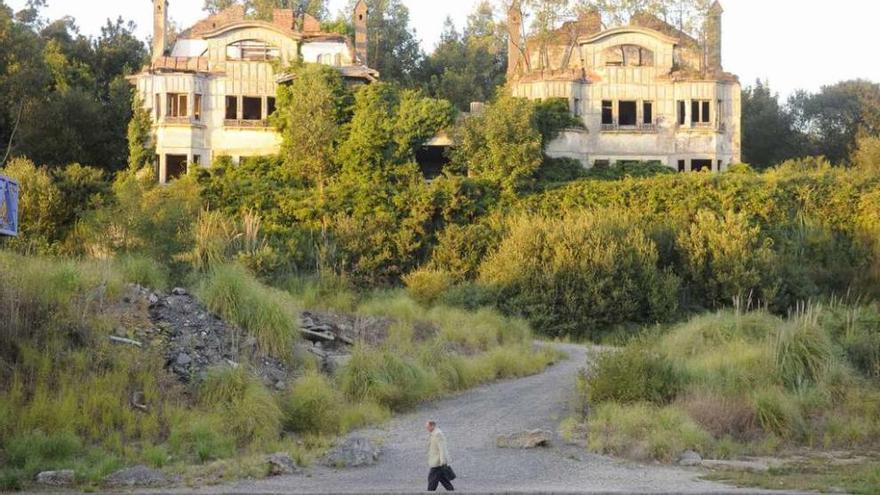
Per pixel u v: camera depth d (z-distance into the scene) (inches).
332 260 2010.3
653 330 1561.3
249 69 2497.5
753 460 940.0
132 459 876.0
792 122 3484.3
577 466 888.3
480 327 1505.9
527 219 2053.4
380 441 979.9
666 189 2234.3
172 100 2463.1
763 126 3376.0
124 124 2682.1
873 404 1106.7
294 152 2327.8
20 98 2498.8
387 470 866.8
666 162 2527.1
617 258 1911.9
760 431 1040.8
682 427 990.4
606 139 2519.7
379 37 3686.0
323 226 2092.8
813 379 1179.9
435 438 762.2
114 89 2792.8
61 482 802.8
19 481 800.9
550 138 2468.0
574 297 1843.0
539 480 831.1
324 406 1037.2
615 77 2539.4
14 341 1010.1
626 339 1747.0
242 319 1171.3
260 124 2471.7
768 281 1982.0
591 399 1112.2
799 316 1460.4
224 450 906.1
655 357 1157.1
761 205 2210.9
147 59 3235.7
